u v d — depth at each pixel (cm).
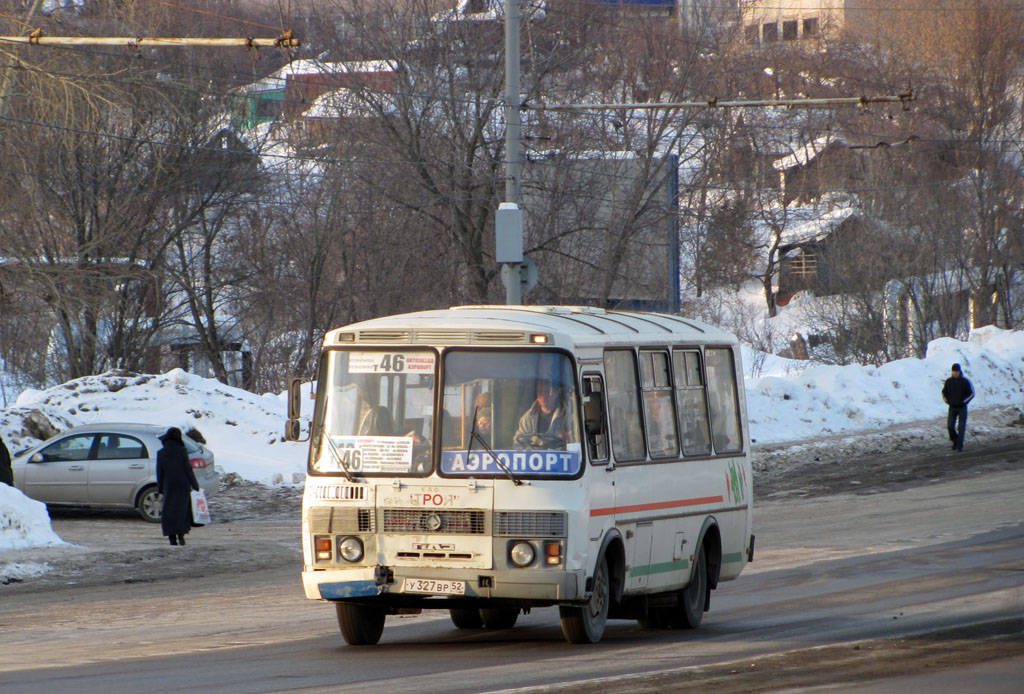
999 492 10194
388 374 4419
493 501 4241
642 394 4856
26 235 15050
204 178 18500
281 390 19262
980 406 17412
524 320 4531
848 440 14088
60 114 13575
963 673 3856
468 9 17350
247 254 19738
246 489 11725
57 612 5912
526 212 17475
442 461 4303
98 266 15425
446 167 17288
